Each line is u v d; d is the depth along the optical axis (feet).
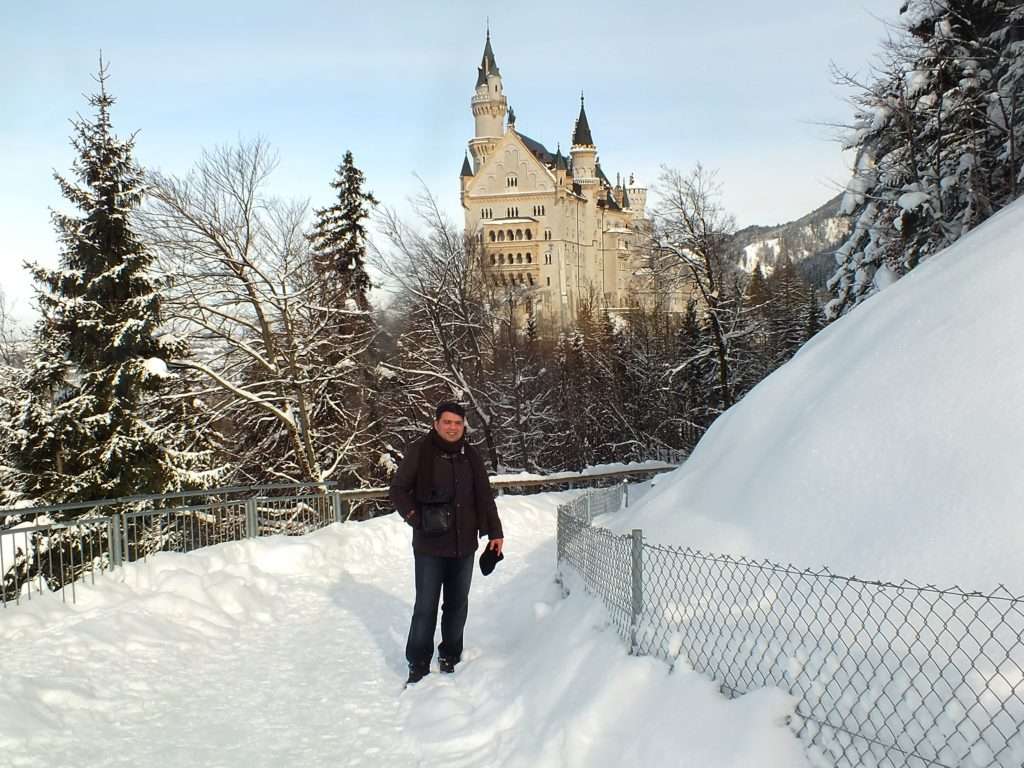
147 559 24.45
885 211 54.90
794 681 10.87
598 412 129.29
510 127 358.23
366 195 85.97
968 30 52.80
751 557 14.38
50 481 50.93
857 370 16.88
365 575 29.12
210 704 15.72
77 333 52.90
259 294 67.67
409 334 90.94
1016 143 46.55
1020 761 8.41
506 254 358.64
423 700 15.62
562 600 19.54
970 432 12.99
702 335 110.52
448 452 17.83
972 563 11.14
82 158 54.24
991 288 15.78
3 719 13.38
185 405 64.08
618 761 11.33
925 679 9.91
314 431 77.41
